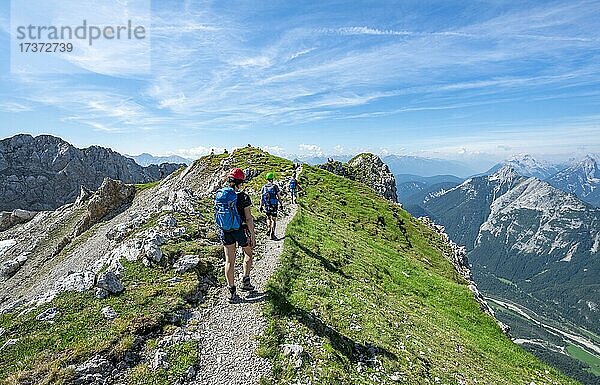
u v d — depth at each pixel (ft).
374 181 380.17
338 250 95.14
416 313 78.43
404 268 117.29
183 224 78.84
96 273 51.88
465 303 108.47
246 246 51.34
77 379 33.73
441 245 206.08
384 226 185.98
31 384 33.09
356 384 39.34
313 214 139.54
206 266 59.41
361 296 68.54
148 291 49.65
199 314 46.65
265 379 36.27
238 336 42.80
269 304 49.60
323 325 48.67
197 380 35.60
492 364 70.59
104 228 279.49
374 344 49.49
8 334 40.01
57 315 43.24
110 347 37.83
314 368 39.06
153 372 35.78
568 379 81.92
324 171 274.36
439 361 56.03
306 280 63.87
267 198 86.02
